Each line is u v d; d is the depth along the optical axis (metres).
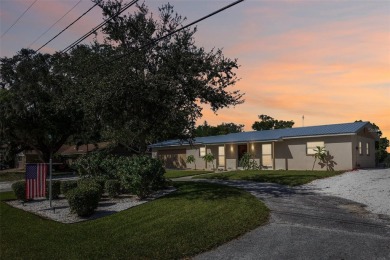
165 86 15.02
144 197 14.57
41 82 35.41
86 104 15.43
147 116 16.42
